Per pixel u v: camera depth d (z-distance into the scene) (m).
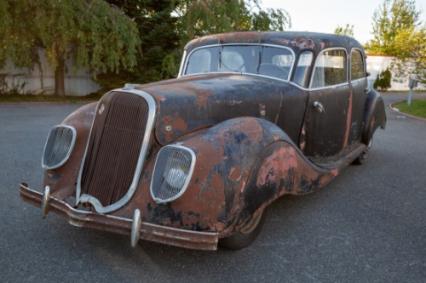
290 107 3.76
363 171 5.51
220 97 3.09
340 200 4.29
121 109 2.80
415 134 8.78
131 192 2.62
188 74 4.50
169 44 16.28
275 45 4.03
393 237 3.37
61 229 3.33
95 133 2.89
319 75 4.14
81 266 2.77
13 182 4.44
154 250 3.03
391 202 4.25
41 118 9.59
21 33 12.59
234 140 2.69
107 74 16.23
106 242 3.13
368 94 5.77
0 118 9.40
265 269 2.80
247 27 16.61
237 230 2.62
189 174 2.44
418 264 2.92
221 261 2.90
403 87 25.80
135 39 14.04
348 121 4.94
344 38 4.77
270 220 3.69
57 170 3.01
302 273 2.76
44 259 2.84
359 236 3.38
